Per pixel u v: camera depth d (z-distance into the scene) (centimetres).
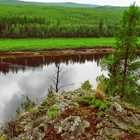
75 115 574
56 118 583
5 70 4462
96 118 555
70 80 3491
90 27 13050
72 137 498
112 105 604
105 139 479
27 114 681
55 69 4738
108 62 1425
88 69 4906
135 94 1221
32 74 4078
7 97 2462
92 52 7956
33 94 2594
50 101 734
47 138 512
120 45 1362
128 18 1284
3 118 1688
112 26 14000
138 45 1323
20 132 589
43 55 6894
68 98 743
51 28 11844
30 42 9525
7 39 9862
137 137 480
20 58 6169
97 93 675
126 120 543
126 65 1379
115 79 1365
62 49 8250
